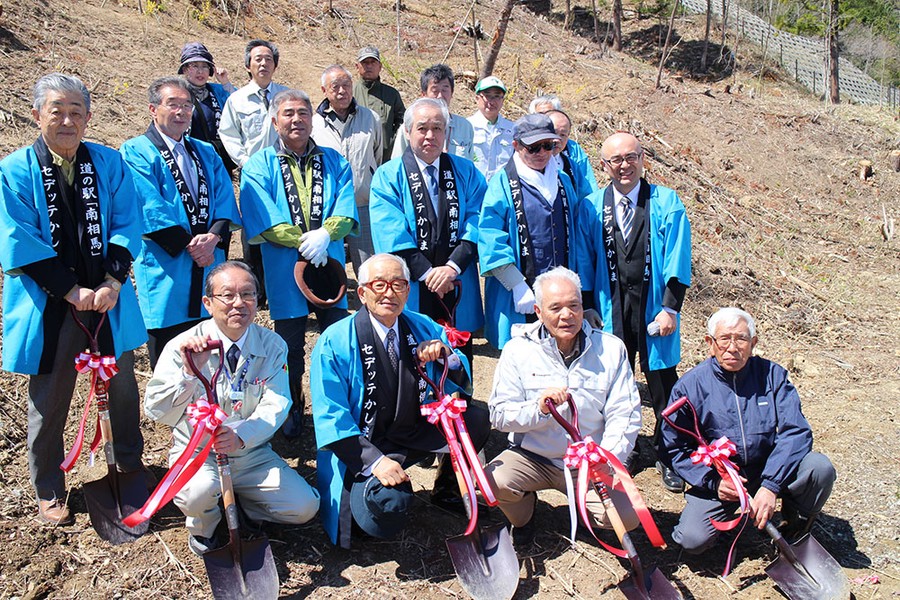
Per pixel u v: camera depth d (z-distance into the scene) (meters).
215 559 3.50
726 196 10.06
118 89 7.97
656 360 4.63
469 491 3.64
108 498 3.85
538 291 3.88
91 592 3.57
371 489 3.71
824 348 6.93
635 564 3.53
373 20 13.18
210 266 4.46
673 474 4.60
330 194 4.72
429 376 4.00
